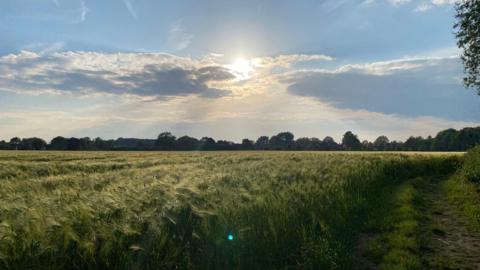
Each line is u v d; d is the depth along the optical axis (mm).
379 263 7520
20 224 5535
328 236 7953
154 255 5758
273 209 8195
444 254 8078
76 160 37062
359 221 10391
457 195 15328
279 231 7441
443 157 31203
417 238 8977
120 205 7188
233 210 7629
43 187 12031
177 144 144750
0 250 4980
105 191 8961
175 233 6629
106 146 145125
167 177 12328
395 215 11312
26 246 5129
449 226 10617
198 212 7023
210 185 10266
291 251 7297
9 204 6965
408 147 128375
